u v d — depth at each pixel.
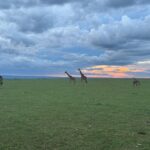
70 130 17.00
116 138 15.09
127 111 24.91
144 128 17.72
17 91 48.16
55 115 22.50
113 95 41.50
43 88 58.00
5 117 21.36
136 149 13.19
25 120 20.16
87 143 14.13
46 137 15.27
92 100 34.03
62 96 39.25
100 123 19.27
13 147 13.41
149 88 60.62
